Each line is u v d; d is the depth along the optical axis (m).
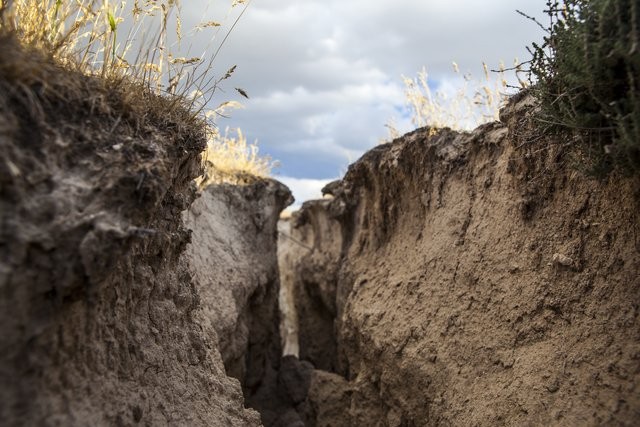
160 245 2.40
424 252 3.83
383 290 4.19
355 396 4.15
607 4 1.92
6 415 1.41
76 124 1.84
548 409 2.32
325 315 6.24
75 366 1.74
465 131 3.98
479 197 3.45
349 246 5.50
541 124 2.58
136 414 1.97
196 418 2.32
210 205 5.24
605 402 2.13
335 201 5.68
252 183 6.09
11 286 1.38
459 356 3.06
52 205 1.53
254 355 5.57
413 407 3.36
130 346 2.11
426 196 4.04
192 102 2.59
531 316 2.68
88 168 1.75
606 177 2.44
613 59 1.97
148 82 2.42
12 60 1.57
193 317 2.91
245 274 4.98
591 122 2.17
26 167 1.53
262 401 5.68
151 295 2.38
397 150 4.32
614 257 2.36
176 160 2.37
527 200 2.92
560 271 2.60
